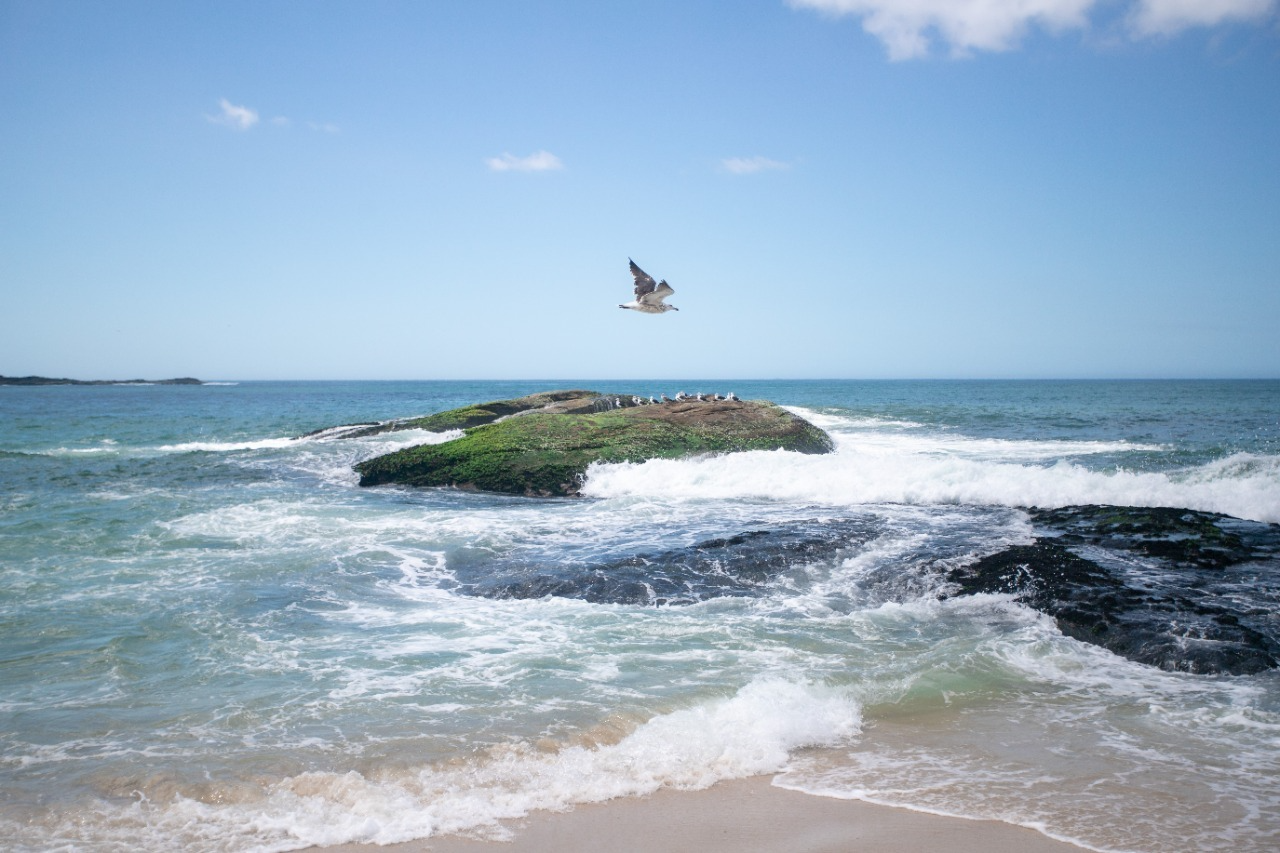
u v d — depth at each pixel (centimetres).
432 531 1506
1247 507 1490
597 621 1037
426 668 873
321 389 19312
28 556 1352
